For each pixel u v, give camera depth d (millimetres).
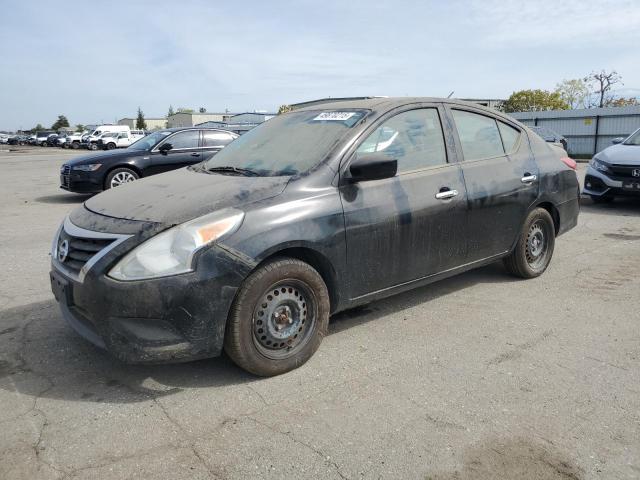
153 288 2979
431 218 4156
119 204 3520
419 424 2912
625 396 3182
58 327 4227
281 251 3455
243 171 3887
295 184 3541
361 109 4172
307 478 2498
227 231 3158
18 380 3408
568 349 3820
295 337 3506
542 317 4418
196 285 3039
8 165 24031
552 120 33375
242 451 2691
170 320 3025
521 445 2727
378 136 4008
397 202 3936
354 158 3801
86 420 2967
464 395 3211
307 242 3426
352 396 3203
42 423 2938
